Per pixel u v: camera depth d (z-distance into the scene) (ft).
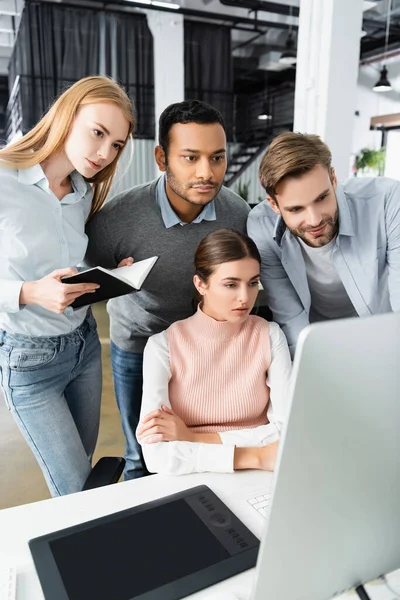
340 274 4.48
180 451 3.21
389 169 26.78
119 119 3.75
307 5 9.63
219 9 22.07
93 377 4.81
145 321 5.18
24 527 2.66
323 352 1.34
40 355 4.15
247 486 3.04
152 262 3.91
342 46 9.46
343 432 1.46
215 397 3.86
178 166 4.04
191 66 23.45
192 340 3.89
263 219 4.51
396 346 1.45
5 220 3.79
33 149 3.93
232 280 3.67
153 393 3.76
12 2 20.04
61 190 4.17
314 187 3.56
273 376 3.87
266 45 27.17
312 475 1.47
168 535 2.55
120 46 21.40
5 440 8.11
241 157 29.01
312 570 1.65
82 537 2.54
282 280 4.68
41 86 20.54
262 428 3.61
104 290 3.56
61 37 20.49
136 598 2.18
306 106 10.07
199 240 4.75
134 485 3.05
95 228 4.79
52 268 4.06
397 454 1.58
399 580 2.20
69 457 4.26
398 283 4.35
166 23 19.70
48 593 2.20
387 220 4.31
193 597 2.19
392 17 22.71
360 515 1.64
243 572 2.33
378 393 1.46
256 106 29.48
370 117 28.50
